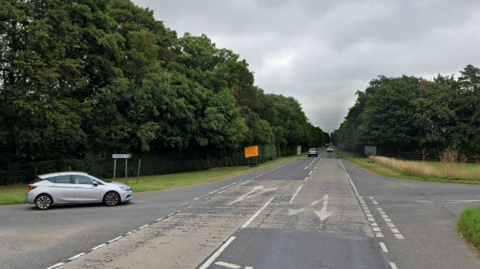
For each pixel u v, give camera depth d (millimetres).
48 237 9602
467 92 65562
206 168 45750
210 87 42812
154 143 35656
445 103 66500
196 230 10375
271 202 15938
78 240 9250
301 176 30688
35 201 14477
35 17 23953
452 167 28469
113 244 8820
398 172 34469
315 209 14078
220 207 14633
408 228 10766
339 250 8305
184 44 46125
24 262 7383
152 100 32094
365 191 20172
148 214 13125
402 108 68688
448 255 7961
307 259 7570
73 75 27828
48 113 22750
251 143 57562
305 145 141375
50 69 22875
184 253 7988
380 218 12336
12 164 25469
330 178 28641
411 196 18188
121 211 13859
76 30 26297
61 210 14242
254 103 67688
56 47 25047
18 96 21734
